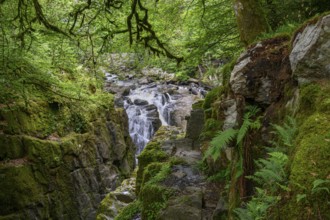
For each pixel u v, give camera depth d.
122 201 7.45
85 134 13.17
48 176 11.14
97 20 7.42
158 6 8.85
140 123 18.16
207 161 5.26
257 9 6.34
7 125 10.71
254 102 4.12
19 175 10.23
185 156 5.97
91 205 12.34
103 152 13.85
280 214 2.34
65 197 11.54
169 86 21.33
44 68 10.60
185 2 9.58
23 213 10.14
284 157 2.64
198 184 5.03
